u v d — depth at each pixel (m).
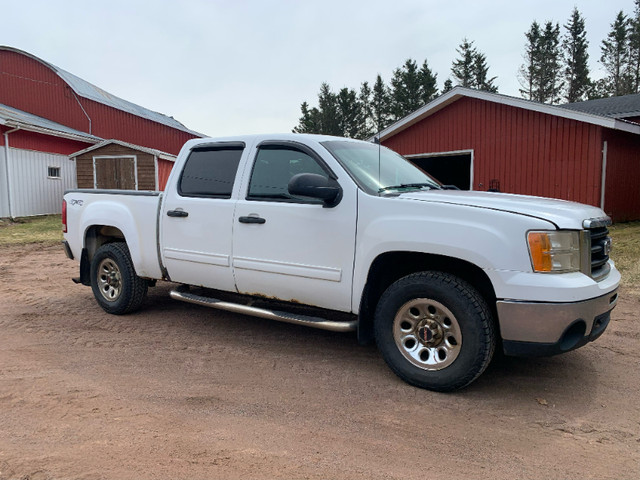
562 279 3.06
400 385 3.58
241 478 2.39
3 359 4.05
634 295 6.09
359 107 63.47
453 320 3.32
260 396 3.38
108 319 5.30
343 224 3.71
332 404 3.26
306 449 2.68
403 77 59.28
